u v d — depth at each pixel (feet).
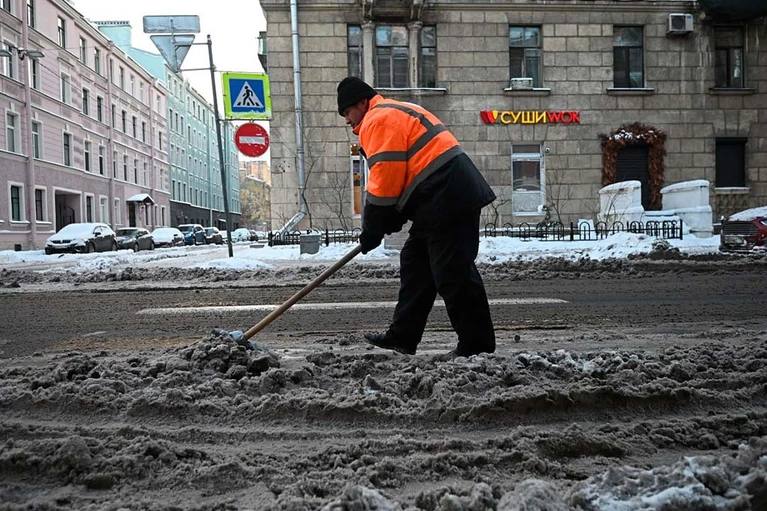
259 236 191.62
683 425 9.62
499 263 39.83
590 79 69.41
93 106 147.23
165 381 11.42
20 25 114.93
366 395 10.59
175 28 42.70
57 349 17.26
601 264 38.81
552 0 68.64
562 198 69.15
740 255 45.47
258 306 25.50
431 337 18.11
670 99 70.08
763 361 12.59
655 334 17.93
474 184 12.82
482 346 13.47
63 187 130.62
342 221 66.95
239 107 43.65
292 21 65.51
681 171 70.28
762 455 7.57
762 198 70.90
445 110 68.18
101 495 7.53
